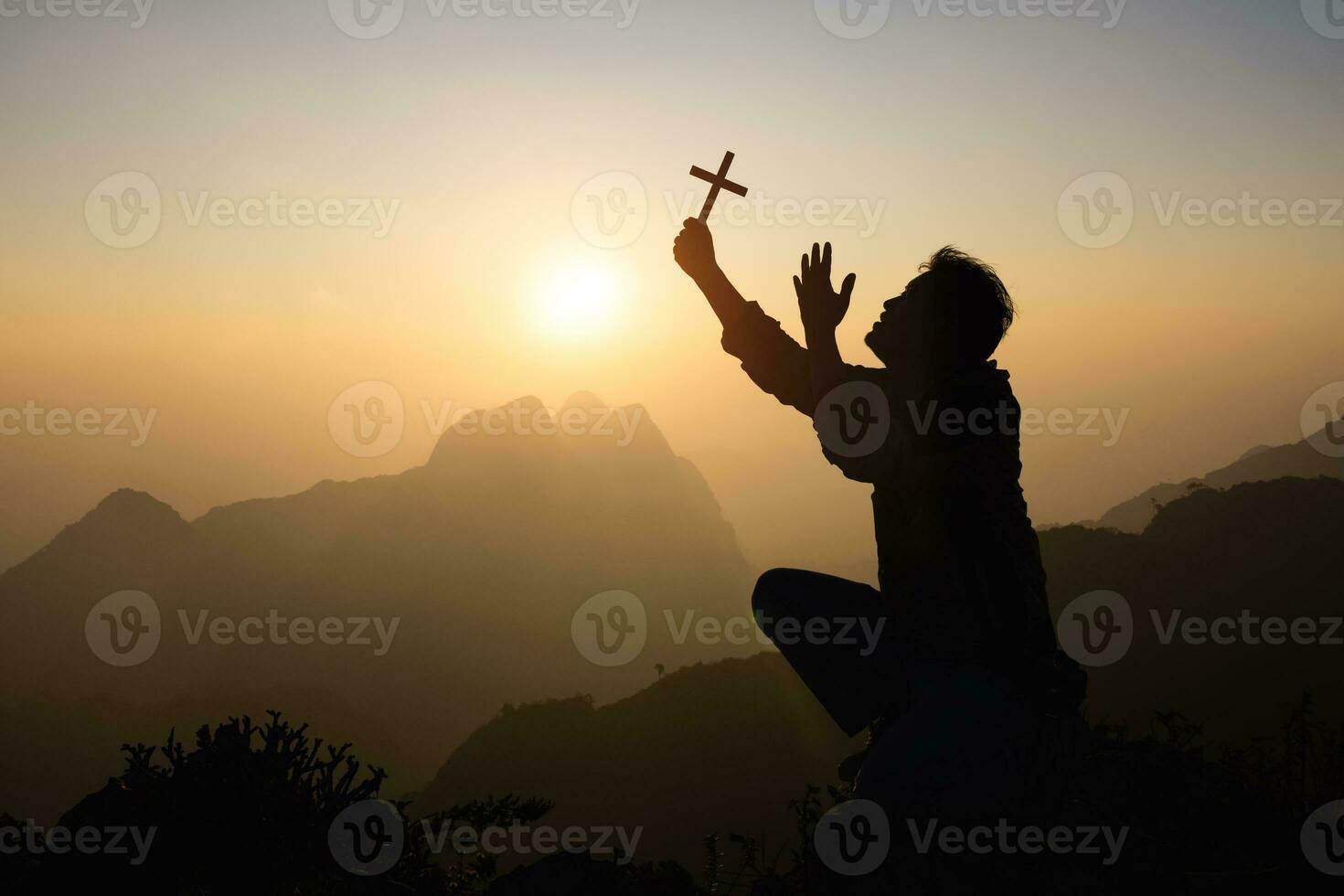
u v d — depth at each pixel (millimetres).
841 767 3156
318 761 3582
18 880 3236
